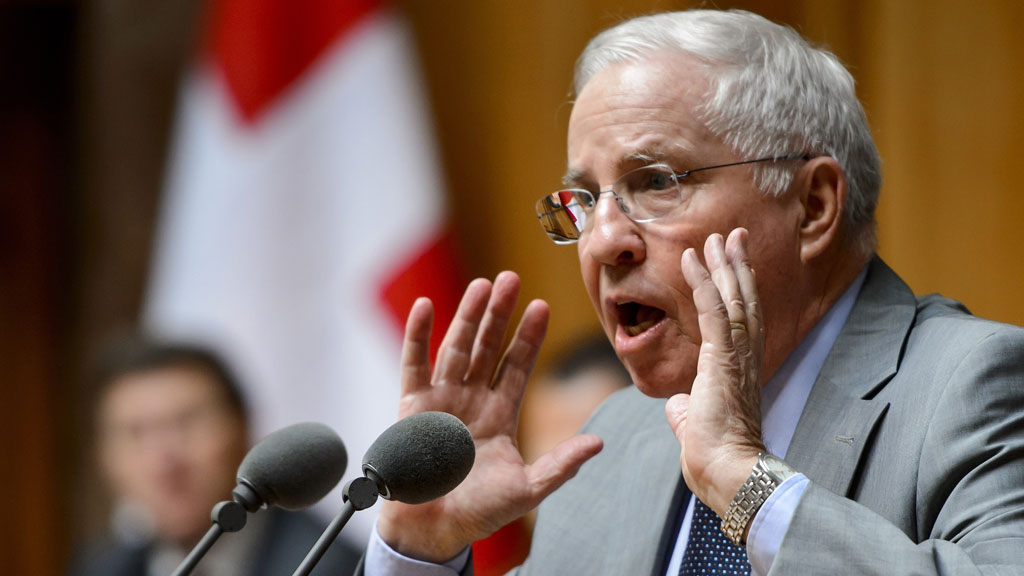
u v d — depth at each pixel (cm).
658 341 572
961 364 503
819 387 551
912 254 1256
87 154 1720
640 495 623
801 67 587
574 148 601
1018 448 470
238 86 1459
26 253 1897
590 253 577
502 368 618
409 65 1470
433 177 1442
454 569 606
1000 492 461
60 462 1922
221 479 1146
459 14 1527
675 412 492
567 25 1480
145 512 1163
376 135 1443
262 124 1453
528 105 1495
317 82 1455
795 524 434
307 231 1438
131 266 1628
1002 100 1238
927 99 1264
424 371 604
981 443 475
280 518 1096
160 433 1136
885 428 519
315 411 1416
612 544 617
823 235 579
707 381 472
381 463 479
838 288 588
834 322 583
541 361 1456
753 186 567
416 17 1533
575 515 647
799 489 446
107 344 1612
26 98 1864
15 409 1914
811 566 425
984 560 436
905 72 1273
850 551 426
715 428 464
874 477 509
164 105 1627
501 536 1391
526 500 591
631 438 669
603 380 1151
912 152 1265
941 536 469
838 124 588
